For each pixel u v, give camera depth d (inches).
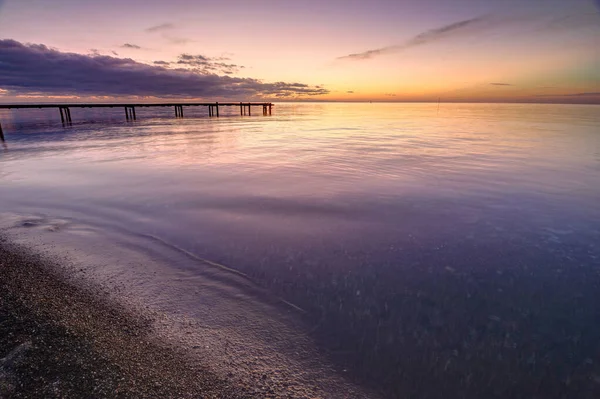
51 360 93.0
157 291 154.6
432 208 300.7
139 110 3826.3
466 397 104.1
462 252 214.1
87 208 291.4
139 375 94.9
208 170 469.1
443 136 964.6
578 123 1578.5
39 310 121.0
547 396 106.0
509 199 329.4
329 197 332.5
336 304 153.9
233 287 163.9
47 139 880.3
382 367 114.7
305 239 231.5
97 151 654.5
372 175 437.4
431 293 166.9
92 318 123.5
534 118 2126.0
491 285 175.2
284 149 692.1
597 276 184.7
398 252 213.3
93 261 183.9
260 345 120.4
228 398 93.0
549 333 137.4
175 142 812.0
